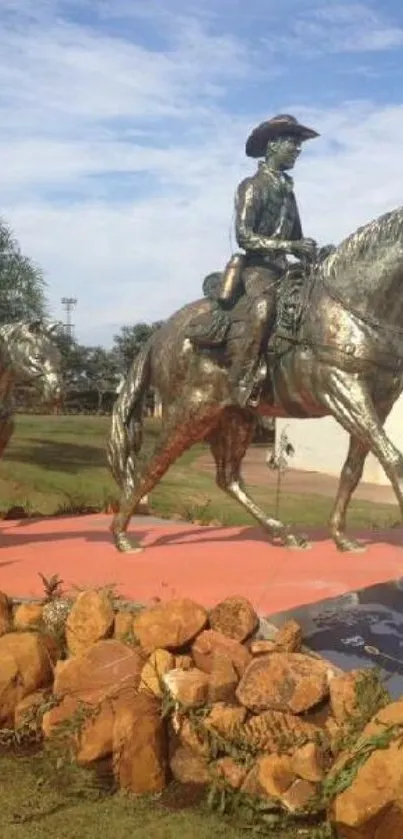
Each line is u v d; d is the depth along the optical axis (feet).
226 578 15.38
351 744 9.60
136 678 11.45
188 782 10.68
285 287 16.84
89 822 9.95
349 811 9.03
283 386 17.07
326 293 15.98
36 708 11.95
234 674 11.23
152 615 11.94
